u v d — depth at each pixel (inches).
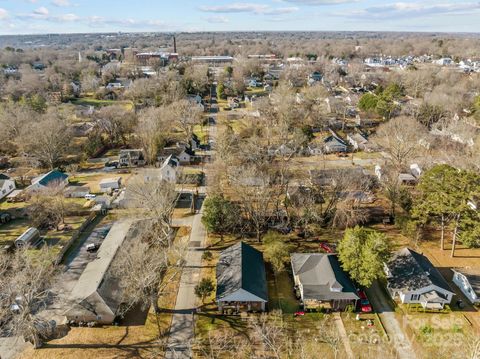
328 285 1697.8
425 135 3417.8
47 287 1772.9
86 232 2325.3
